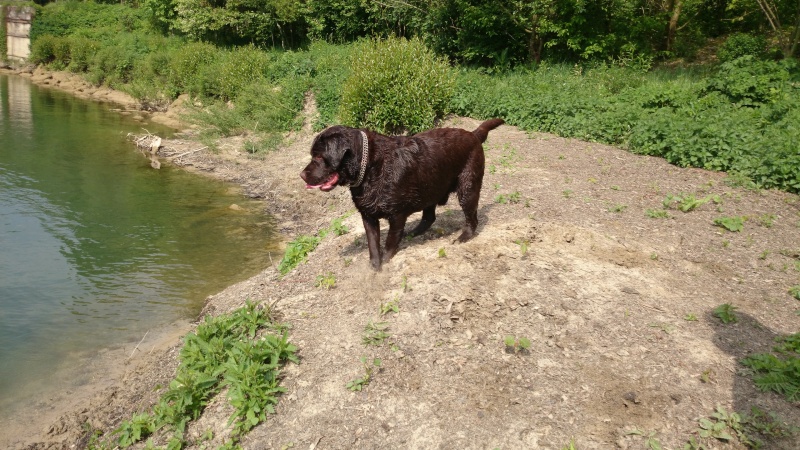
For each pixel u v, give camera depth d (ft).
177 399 15.03
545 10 54.39
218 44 90.02
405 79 41.96
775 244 21.07
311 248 23.03
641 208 24.38
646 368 13.70
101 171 43.75
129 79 85.20
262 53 70.08
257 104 54.49
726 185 27.96
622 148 36.04
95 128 59.98
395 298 16.62
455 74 45.96
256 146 48.52
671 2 61.57
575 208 23.73
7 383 18.49
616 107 40.34
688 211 24.14
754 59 45.44
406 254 18.84
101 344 20.67
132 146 52.16
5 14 120.16
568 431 12.09
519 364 13.94
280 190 38.58
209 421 14.33
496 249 18.52
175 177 42.68
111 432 15.38
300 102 53.52
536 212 22.89
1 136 53.88
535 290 16.51
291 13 82.23
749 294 17.35
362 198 17.20
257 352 14.88
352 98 42.88
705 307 16.30
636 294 16.65
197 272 26.63
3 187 38.68
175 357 18.62
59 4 127.34
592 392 13.02
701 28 65.26
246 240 30.60
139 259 28.04
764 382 12.98
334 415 13.38
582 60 57.00
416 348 14.74
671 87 42.22
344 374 14.38
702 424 11.98
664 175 29.84
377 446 12.46
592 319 15.40
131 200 37.01
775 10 56.18
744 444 11.58
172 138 55.83
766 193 26.81
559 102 42.11
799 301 17.02
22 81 99.40
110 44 101.14
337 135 16.30
